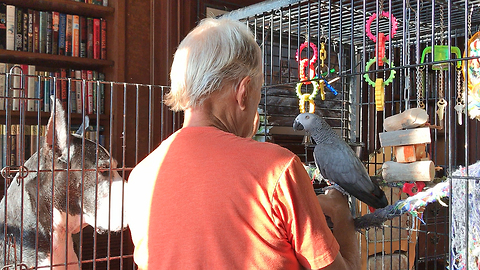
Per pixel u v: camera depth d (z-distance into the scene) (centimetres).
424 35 291
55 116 151
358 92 329
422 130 128
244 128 90
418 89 207
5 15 226
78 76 251
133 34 264
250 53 87
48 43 240
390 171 134
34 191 152
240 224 76
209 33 86
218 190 77
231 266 75
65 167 156
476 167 120
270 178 76
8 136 130
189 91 85
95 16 267
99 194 160
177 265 77
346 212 115
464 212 120
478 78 138
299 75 218
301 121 132
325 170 124
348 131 321
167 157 84
